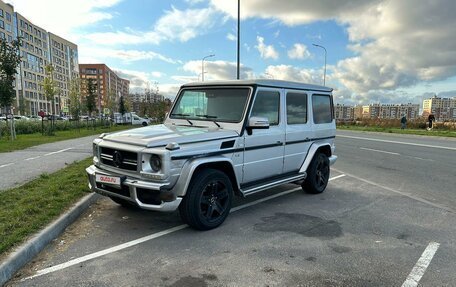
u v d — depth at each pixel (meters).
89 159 10.34
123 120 48.69
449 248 4.23
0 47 17.34
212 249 4.10
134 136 4.61
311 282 3.35
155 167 4.21
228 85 5.45
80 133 24.22
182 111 5.87
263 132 5.42
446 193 7.11
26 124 24.52
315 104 6.79
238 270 3.57
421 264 3.77
